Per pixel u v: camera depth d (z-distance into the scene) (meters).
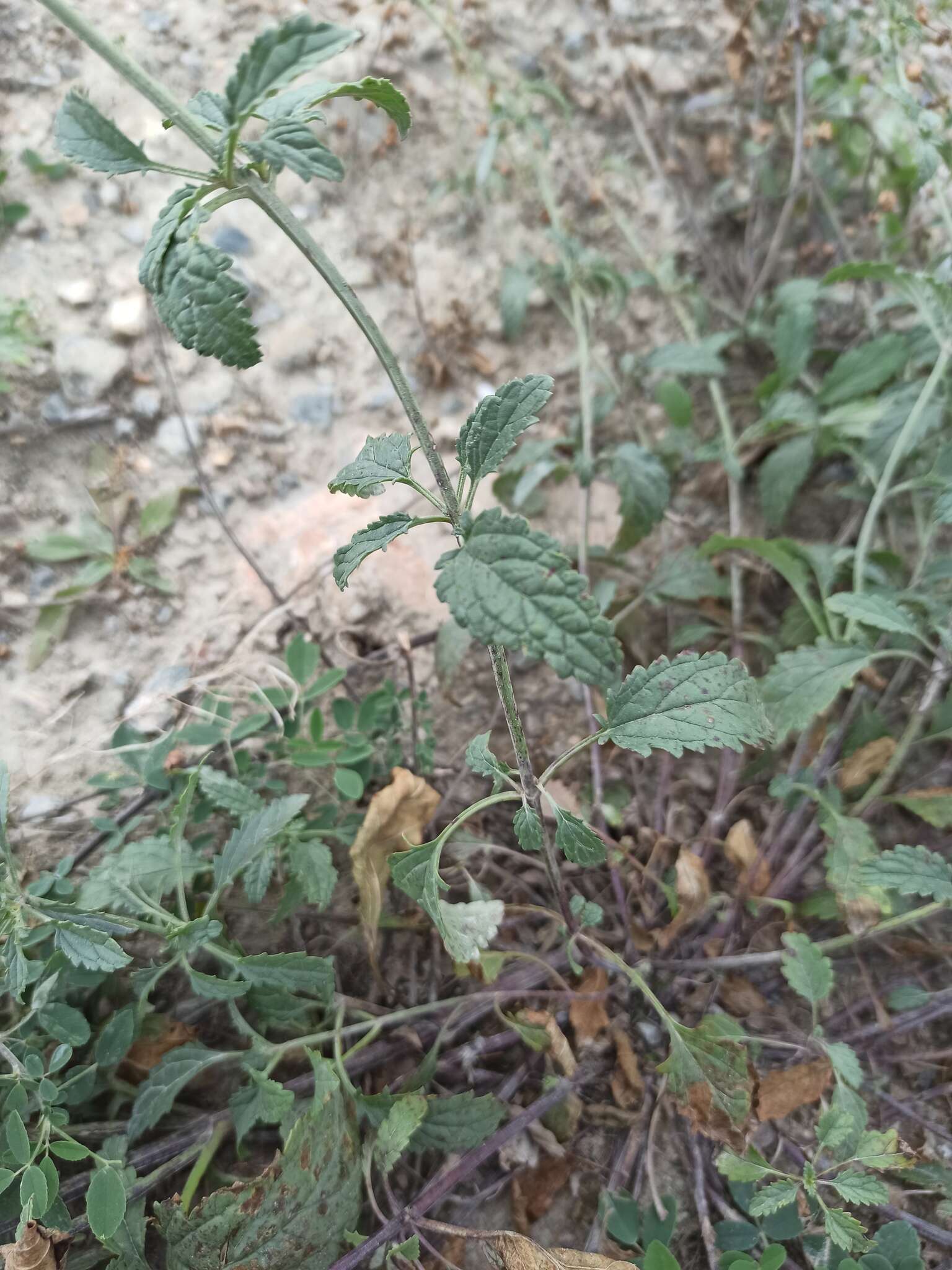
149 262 0.19
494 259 0.44
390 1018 0.28
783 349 0.38
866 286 0.42
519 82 0.45
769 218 0.44
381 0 0.46
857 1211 0.27
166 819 0.32
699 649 0.38
